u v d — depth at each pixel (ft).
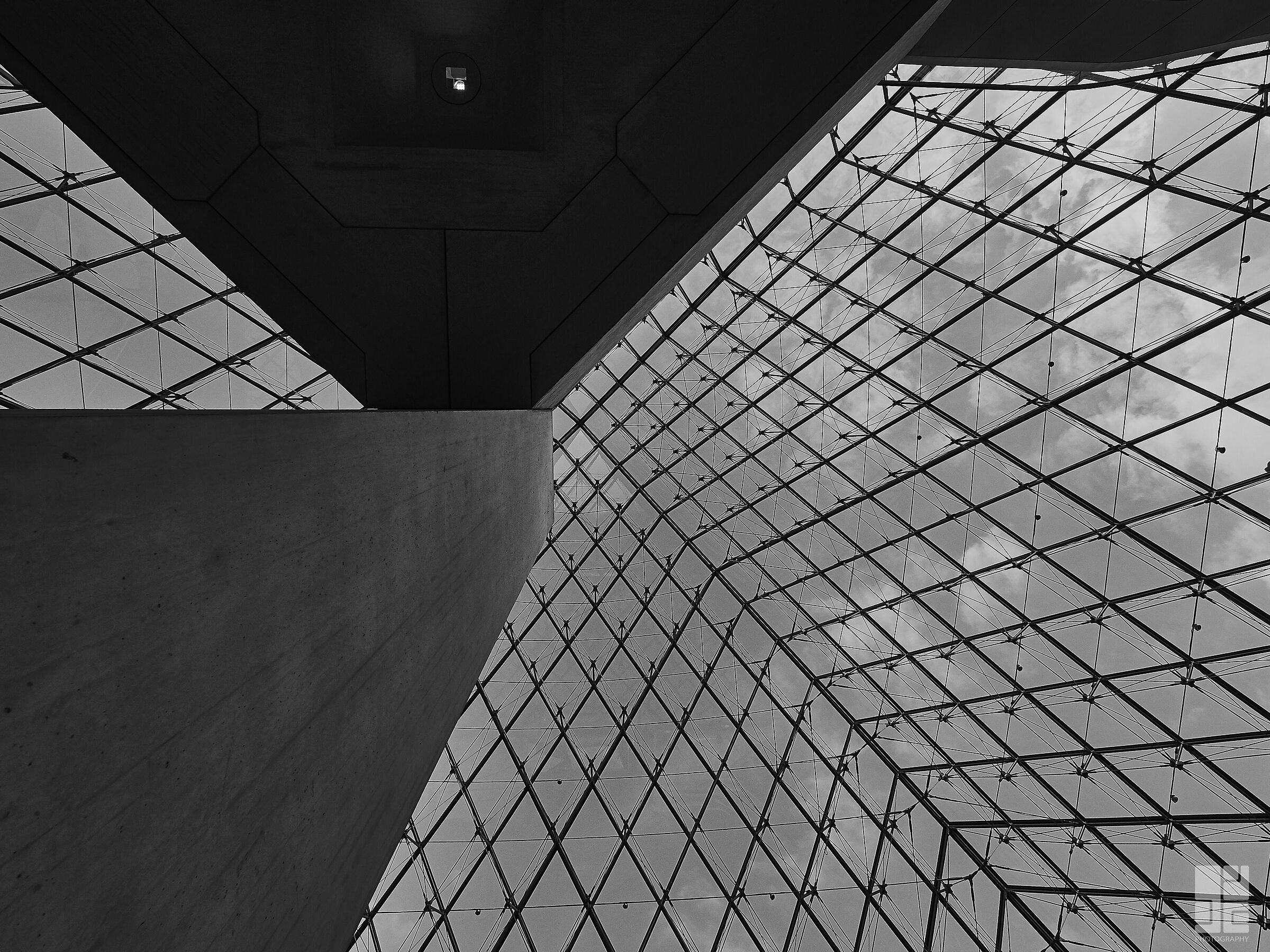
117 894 6.84
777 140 29.35
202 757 8.35
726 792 61.41
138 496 7.42
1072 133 50.60
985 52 37.73
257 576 9.83
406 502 17.47
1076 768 49.83
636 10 27.76
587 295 31.07
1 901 5.52
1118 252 50.01
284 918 10.49
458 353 31.45
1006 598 56.44
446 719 21.40
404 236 30.04
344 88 27.45
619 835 60.75
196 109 27.32
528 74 28.14
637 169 29.84
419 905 61.26
